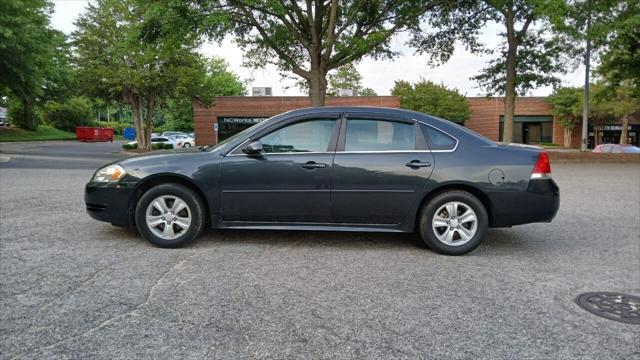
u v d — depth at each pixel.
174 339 3.00
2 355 2.75
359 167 5.12
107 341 2.95
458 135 5.30
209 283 4.05
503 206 5.10
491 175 5.09
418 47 21.50
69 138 55.31
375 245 5.52
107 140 57.72
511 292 3.99
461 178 5.09
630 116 51.69
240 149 5.25
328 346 2.96
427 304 3.68
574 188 11.61
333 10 15.98
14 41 23.42
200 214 5.19
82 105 67.00
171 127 74.94
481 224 5.09
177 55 27.19
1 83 26.34
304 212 5.19
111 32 27.33
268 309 3.52
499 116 46.81
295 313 3.45
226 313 3.43
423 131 5.29
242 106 41.97
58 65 33.06
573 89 48.03
